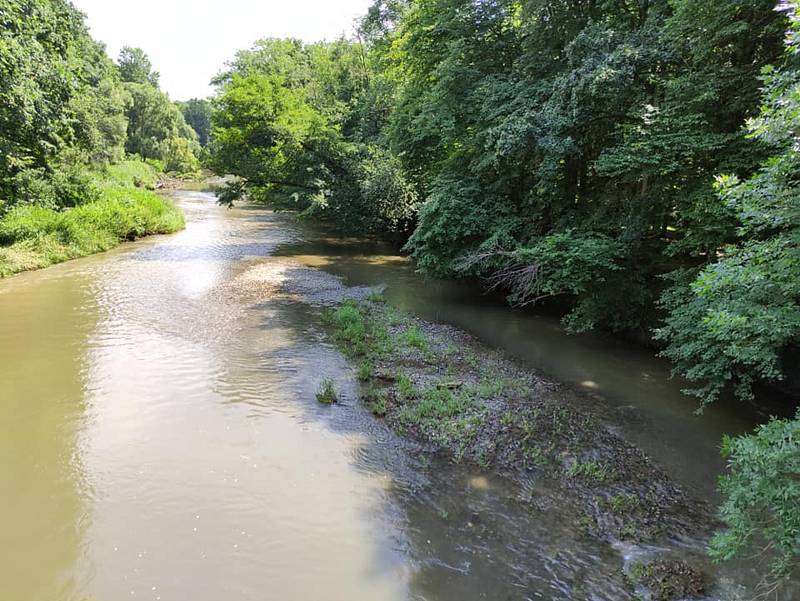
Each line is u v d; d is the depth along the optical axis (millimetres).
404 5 27250
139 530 5660
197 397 8805
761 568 5035
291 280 17484
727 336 5715
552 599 4824
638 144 9102
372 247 24547
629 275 10828
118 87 53188
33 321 12383
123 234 23094
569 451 7266
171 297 14789
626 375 10000
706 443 7543
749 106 8430
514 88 13008
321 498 6273
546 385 9477
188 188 57594
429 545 5531
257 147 24594
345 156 25219
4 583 4930
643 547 5473
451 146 17984
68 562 5199
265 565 5195
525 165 13164
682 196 9258
